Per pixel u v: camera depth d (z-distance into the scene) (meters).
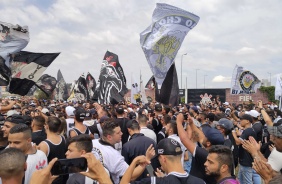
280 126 4.20
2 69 7.82
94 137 7.53
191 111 11.40
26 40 8.12
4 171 2.61
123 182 3.29
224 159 3.76
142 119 7.55
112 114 11.35
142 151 6.00
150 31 9.82
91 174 2.59
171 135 6.38
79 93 25.42
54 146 4.90
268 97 47.22
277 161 4.25
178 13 9.73
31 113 10.44
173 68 10.69
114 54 15.94
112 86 15.62
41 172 2.41
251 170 7.38
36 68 9.16
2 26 7.81
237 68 23.70
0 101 9.59
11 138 3.90
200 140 5.51
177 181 3.23
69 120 8.52
